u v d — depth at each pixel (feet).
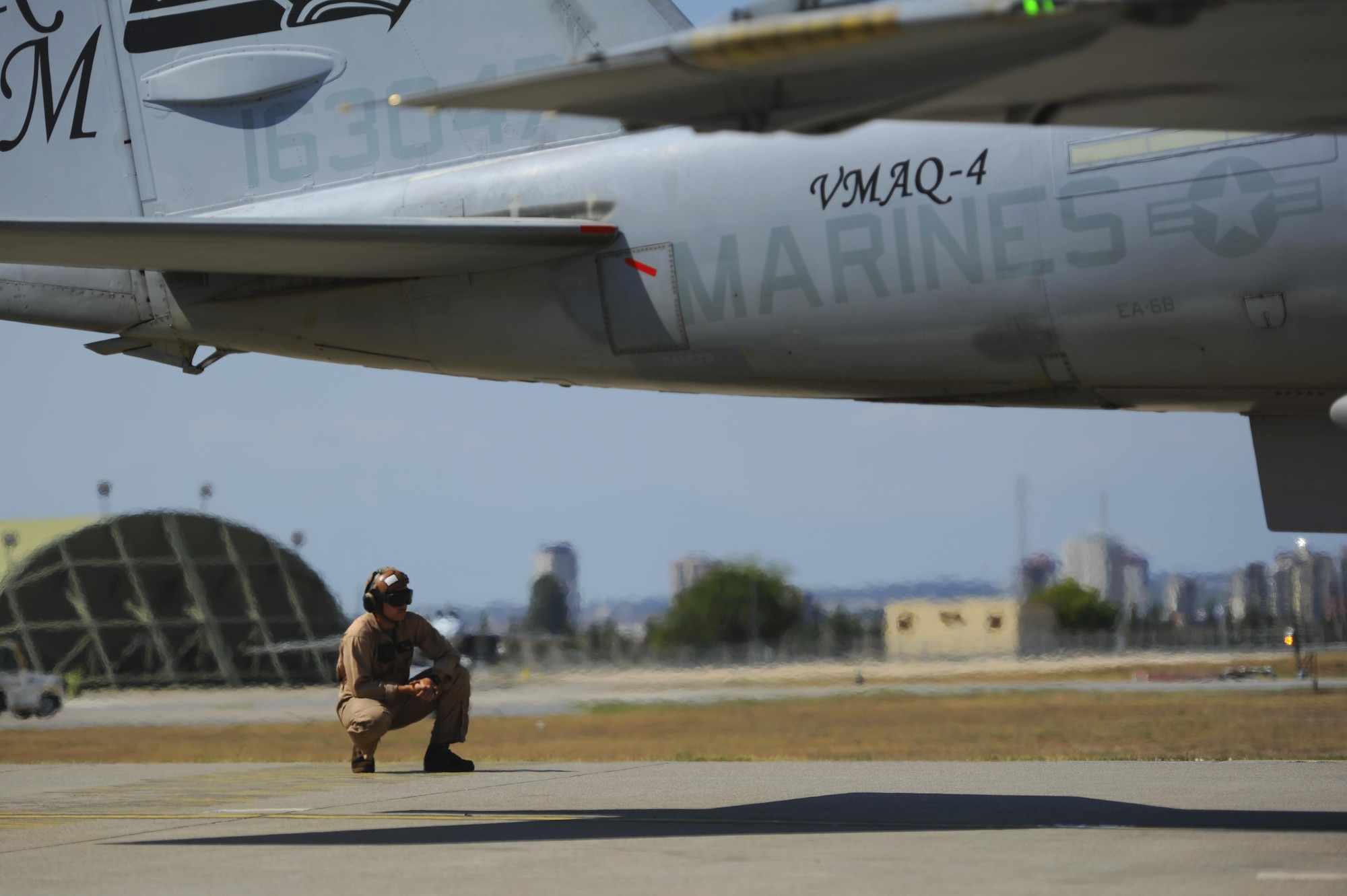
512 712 407.03
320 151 87.86
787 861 46.39
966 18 36.50
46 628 531.50
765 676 431.02
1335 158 61.98
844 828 55.06
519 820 59.36
